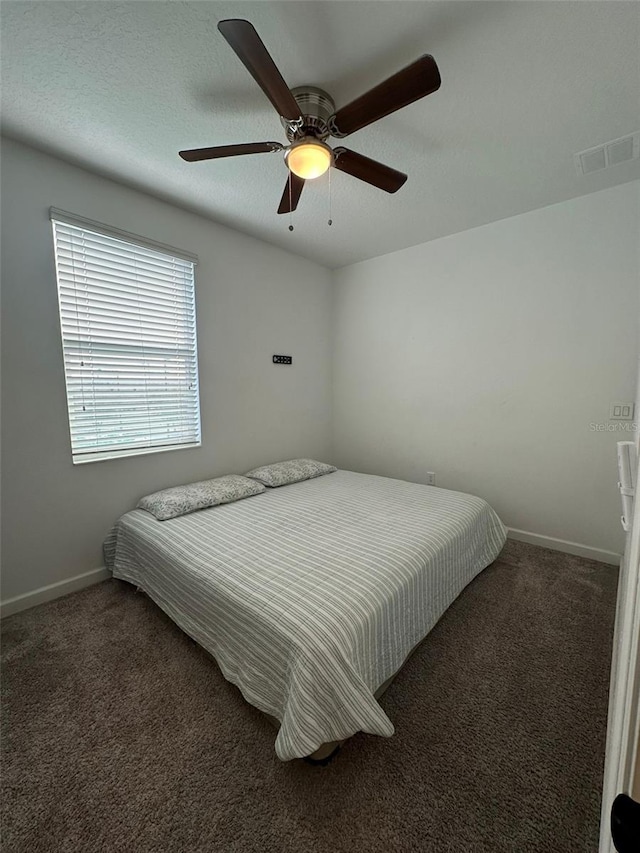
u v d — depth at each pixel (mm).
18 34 1202
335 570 1414
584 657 1536
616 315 2207
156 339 2398
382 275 3314
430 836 930
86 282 2051
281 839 927
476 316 2768
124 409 2281
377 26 1194
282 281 3180
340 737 1028
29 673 1464
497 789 1036
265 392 3123
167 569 1687
